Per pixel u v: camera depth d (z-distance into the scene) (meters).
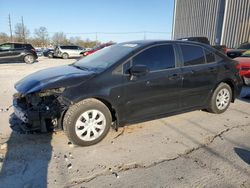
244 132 4.52
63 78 3.75
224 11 19.97
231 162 3.43
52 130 3.76
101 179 3.01
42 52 34.75
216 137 4.28
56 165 3.30
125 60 4.07
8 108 5.82
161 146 3.90
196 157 3.57
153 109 4.39
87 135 3.82
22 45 19.14
